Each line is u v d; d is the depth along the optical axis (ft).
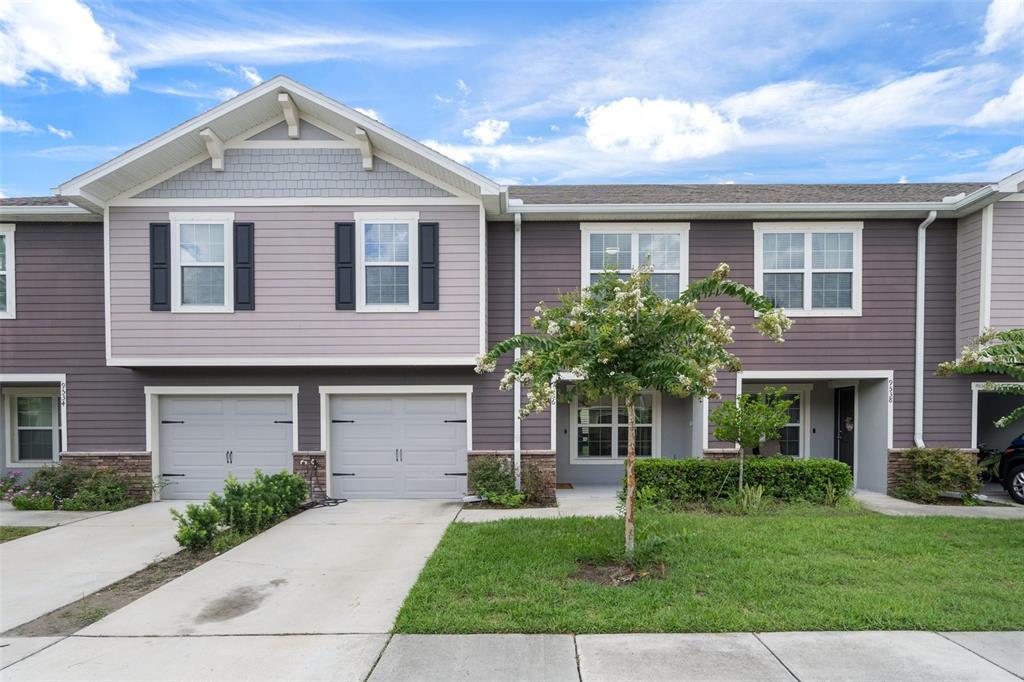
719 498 28.66
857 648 12.69
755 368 33.24
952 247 33.37
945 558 19.02
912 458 32.14
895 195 35.65
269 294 30.73
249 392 32.73
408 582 17.58
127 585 17.97
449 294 30.99
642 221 33.42
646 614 14.32
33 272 32.94
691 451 36.14
